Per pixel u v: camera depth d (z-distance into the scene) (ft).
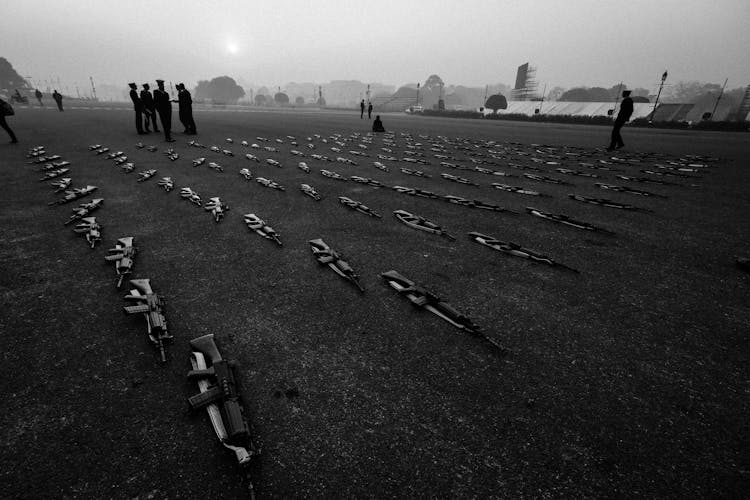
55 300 10.96
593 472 6.20
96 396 7.54
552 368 8.64
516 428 7.04
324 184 26.55
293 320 10.28
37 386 7.77
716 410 7.50
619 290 12.28
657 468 6.28
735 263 14.53
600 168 36.76
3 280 12.07
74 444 6.53
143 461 6.25
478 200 23.38
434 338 9.62
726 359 9.04
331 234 16.80
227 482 5.93
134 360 8.57
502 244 15.44
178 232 16.65
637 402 7.68
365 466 6.26
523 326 10.22
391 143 54.39
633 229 18.48
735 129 111.75
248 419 7.09
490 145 55.11
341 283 12.35
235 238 16.05
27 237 15.69
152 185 24.94
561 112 196.34
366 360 8.80
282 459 6.35
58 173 27.53
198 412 7.22
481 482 6.03
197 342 8.86
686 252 15.61
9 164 31.24
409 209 20.95
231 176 28.45
